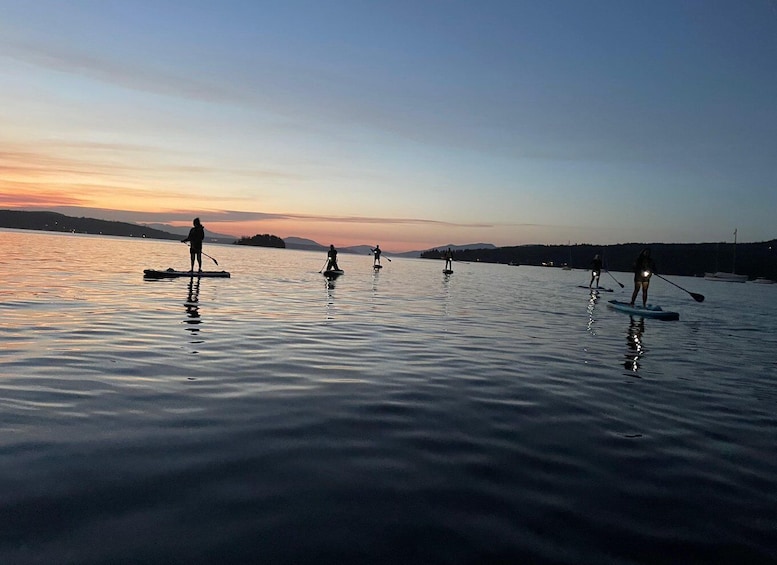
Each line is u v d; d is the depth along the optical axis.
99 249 51.22
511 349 9.03
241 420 4.52
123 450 3.71
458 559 2.60
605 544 2.80
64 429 4.06
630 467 3.90
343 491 3.27
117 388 5.28
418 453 3.98
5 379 5.40
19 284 15.06
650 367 7.96
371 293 19.69
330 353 7.79
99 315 10.20
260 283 21.30
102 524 2.72
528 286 33.16
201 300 13.80
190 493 3.12
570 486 3.52
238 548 2.58
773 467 4.03
